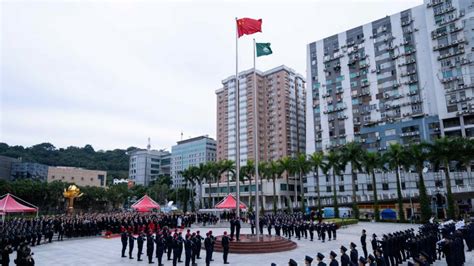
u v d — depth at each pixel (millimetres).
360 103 90250
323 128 96312
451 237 19516
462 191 62656
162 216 43719
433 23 78250
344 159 61625
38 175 137750
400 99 83062
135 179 183875
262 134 121812
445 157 49812
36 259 23609
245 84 127625
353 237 36031
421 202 52094
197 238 23172
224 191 112688
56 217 40094
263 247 26031
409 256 22578
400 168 70438
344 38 96375
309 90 101938
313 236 36531
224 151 131000
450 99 73438
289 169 71000
